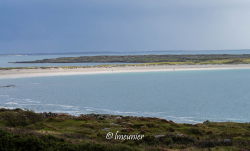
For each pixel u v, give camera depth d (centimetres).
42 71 13000
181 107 5312
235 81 10469
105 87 8738
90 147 1611
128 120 3045
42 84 9356
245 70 14512
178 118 4322
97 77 11700
